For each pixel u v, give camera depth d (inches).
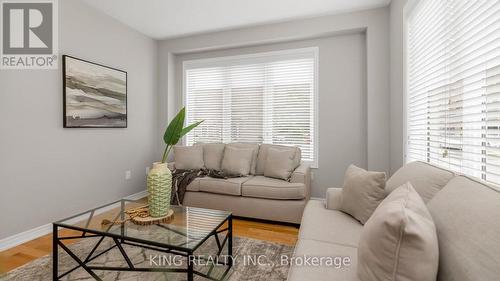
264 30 131.5
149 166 149.1
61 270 67.8
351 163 127.3
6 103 82.3
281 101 139.1
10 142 83.2
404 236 27.8
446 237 31.5
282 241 86.7
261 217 104.3
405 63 90.1
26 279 63.6
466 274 25.6
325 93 130.3
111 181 123.1
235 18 123.3
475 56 49.9
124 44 129.8
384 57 112.7
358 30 119.8
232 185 107.7
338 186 129.5
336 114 129.0
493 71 44.1
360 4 110.1
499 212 27.2
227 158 127.2
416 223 28.7
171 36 147.2
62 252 78.3
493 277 23.0
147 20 125.3
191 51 151.3
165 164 70.1
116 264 70.3
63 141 100.0
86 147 109.9
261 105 143.1
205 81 155.0
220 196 110.8
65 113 99.0
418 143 82.4
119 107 125.6
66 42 100.3
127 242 66.9
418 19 80.2
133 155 137.0
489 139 46.3
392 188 61.3
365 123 124.6
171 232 59.1
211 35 142.3
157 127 155.9
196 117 157.6
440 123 65.8
